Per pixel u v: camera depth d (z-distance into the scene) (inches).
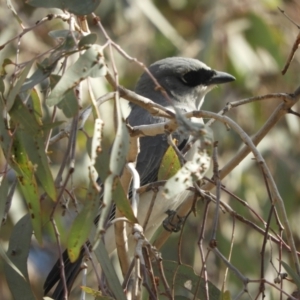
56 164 442.3
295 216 486.3
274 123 271.4
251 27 514.9
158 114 227.0
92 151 192.7
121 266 263.0
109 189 185.3
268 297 407.2
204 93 436.1
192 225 460.8
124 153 191.2
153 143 401.1
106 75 213.3
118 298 224.8
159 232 405.7
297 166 478.9
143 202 352.2
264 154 483.5
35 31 475.5
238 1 520.7
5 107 216.8
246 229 463.5
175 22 565.9
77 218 200.7
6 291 463.2
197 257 450.9
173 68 426.6
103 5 513.3
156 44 523.5
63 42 215.2
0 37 460.4
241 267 440.1
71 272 302.8
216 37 512.1
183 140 344.8
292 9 523.2
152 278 221.8
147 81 429.4
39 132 210.4
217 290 256.5
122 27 518.0
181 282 259.9
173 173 253.4
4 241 411.5
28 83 209.8
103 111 426.6
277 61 503.5
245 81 504.7
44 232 491.8
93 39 205.5
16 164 219.3
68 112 203.3
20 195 430.6
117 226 256.4
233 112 499.5
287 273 241.8
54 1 221.5
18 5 488.4
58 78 211.3
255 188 479.2
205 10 551.5
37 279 483.5
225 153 483.2
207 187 291.1
